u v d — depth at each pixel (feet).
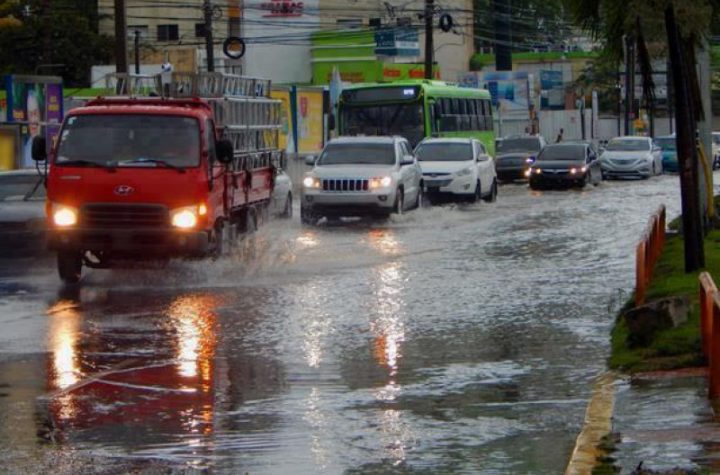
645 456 43.45
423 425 51.44
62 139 99.25
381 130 212.64
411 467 44.42
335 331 76.89
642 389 56.08
